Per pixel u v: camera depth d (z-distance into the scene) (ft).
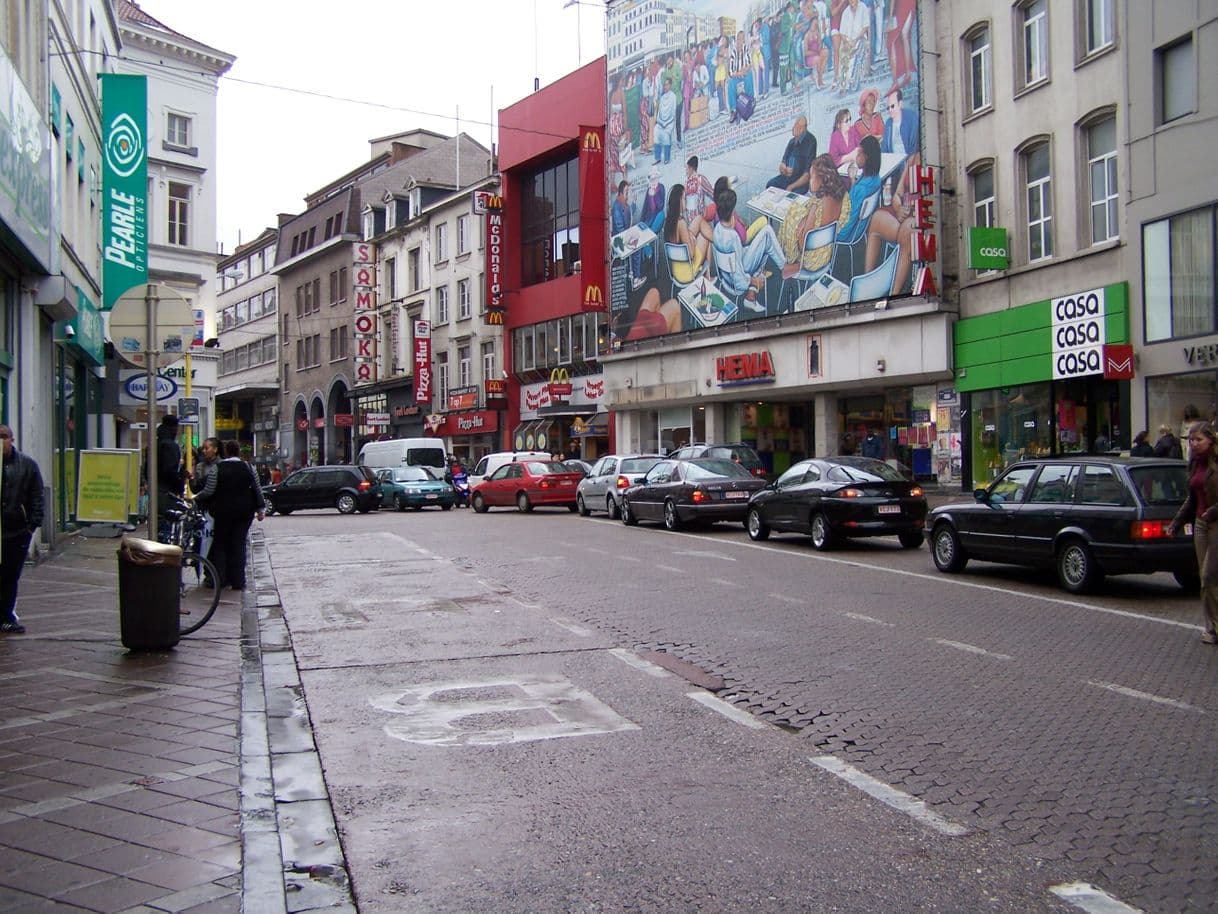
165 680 25.40
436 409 173.47
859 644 29.30
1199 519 28.78
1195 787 16.97
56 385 64.34
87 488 48.08
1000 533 41.47
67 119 65.36
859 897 13.15
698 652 28.81
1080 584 37.45
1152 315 65.98
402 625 34.40
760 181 103.14
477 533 72.18
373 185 201.05
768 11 101.40
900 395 93.50
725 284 108.58
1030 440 78.28
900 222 87.10
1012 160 79.05
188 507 47.80
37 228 47.88
